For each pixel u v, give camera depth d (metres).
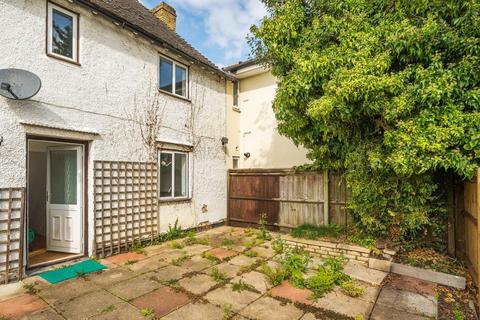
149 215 6.89
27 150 4.75
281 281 4.46
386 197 5.65
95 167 5.78
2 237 4.39
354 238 6.03
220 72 9.23
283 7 5.96
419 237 5.78
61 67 5.22
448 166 4.18
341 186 7.20
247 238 7.45
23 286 4.30
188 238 7.41
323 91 5.31
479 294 3.64
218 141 9.46
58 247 5.89
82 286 4.32
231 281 4.51
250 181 9.06
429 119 4.30
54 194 6.01
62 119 5.21
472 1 3.96
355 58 4.72
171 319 3.38
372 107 4.59
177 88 8.02
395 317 3.45
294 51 5.73
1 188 4.39
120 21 6.12
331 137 6.13
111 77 6.14
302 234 6.66
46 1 5.06
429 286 4.38
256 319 3.38
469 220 4.65
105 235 5.92
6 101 4.46
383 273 4.86
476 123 3.99
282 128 6.50
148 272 4.92
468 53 4.21
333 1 5.52
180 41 9.20
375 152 5.21
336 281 4.43
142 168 6.76
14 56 4.57
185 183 8.20
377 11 5.22
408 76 4.56
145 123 6.90
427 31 4.27
